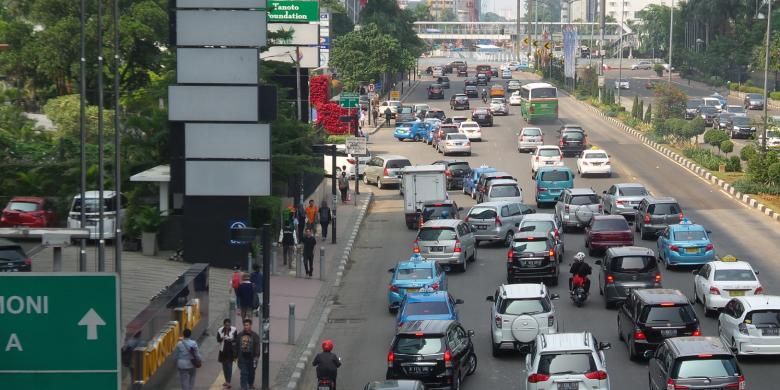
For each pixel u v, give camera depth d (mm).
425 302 44000
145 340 36531
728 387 34125
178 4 59406
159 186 65812
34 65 102938
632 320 43094
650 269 52219
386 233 78438
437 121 136375
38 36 101688
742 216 80688
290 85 106875
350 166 106375
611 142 134125
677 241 61000
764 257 64938
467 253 64062
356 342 48625
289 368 43812
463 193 95750
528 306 43812
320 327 51031
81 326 18000
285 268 64875
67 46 98000
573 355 34938
